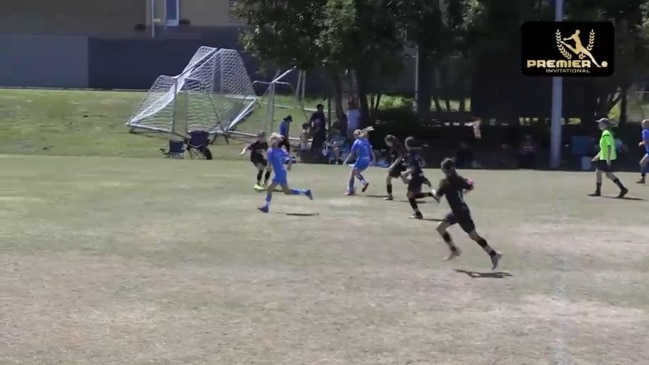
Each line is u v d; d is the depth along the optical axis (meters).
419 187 26.06
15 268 17.72
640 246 21.27
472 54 54.75
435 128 58.03
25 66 83.19
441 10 53.53
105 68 84.06
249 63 78.38
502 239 22.23
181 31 91.94
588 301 15.38
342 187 35.81
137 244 20.81
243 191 33.41
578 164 51.91
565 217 26.72
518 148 54.38
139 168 44.41
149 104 62.81
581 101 56.22
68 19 92.75
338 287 16.25
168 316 13.98
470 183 18.28
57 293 15.50
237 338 12.73
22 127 60.03
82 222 24.42
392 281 16.83
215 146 57.75
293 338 12.76
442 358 11.88
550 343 12.66
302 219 25.52
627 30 52.75
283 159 27.11
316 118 54.75
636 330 13.45
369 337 12.86
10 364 11.39
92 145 57.09
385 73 53.75
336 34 52.28
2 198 30.14
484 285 16.58
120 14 93.25
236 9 56.94
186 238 21.75
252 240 21.53
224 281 16.67
